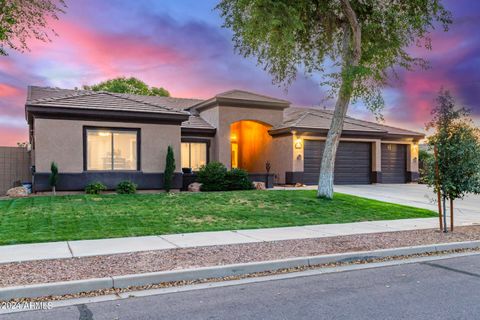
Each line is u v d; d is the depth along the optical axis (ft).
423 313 13.88
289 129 66.69
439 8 45.11
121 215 34.12
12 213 33.76
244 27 43.96
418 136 81.15
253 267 19.77
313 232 29.78
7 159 53.98
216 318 13.43
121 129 51.34
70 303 15.11
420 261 22.95
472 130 30.35
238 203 42.16
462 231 31.45
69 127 48.44
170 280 17.94
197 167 66.80
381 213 40.34
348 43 47.70
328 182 46.80
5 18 23.17
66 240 25.34
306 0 44.52
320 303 15.03
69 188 48.26
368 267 21.33
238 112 68.08
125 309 14.40
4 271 18.03
